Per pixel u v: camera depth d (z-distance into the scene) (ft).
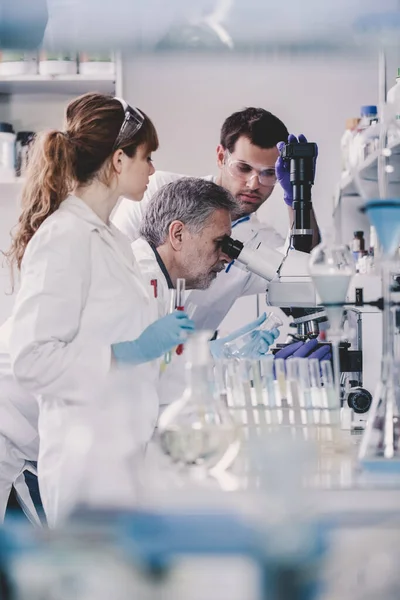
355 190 15.60
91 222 8.88
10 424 9.94
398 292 5.90
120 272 8.99
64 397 8.30
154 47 4.79
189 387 5.87
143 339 8.32
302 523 3.40
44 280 8.38
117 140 9.00
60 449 8.27
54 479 8.23
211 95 17.03
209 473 5.47
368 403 8.79
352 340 9.73
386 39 4.70
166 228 10.43
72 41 4.74
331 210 17.28
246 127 13.04
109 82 15.90
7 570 3.25
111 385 8.34
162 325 8.35
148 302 9.33
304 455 5.12
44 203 8.98
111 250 8.96
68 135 9.05
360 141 7.25
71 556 3.27
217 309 14.39
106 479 4.31
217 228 10.37
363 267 11.46
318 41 4.68
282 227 16.11
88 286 8.75
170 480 4.97
